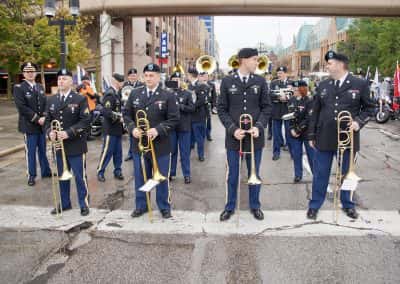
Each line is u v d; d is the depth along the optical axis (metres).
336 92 4.98
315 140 5.19
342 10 26.77
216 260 4.02
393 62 30.03
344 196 5.21
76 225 4.96
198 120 8.94
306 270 3.81
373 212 5.36
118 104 7.30
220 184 7.09
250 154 5.16
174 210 5.57
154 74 5.08
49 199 6.16
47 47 17.16
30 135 6.97
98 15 27.34
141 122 5.16
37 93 7.09
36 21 17.47
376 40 33.28
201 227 4.86
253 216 5.21
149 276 3.73
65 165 5.14
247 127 4.99
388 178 7.29
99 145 11.41
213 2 25.50
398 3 25.64
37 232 4.77
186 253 4.18
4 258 4.10
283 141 10.08
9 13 16.17
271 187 6.77
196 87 8.84
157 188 5.23
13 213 5.44
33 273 3.80
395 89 15.78
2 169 8.33
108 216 5.29
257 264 3.94
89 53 23.77
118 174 7.48
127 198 6.20
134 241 4.48
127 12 27.11
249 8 26.31
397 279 3.64
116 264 3.96
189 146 7.30
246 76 5.03
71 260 4.05
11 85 29.28
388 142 11.49
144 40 39.41
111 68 28.12
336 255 4.10
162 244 4.40
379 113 15.77
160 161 5.14
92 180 7.39
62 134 5.04
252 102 5.00
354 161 5.07
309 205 5.29
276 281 3.63
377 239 4.47
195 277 3.71
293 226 4.86
